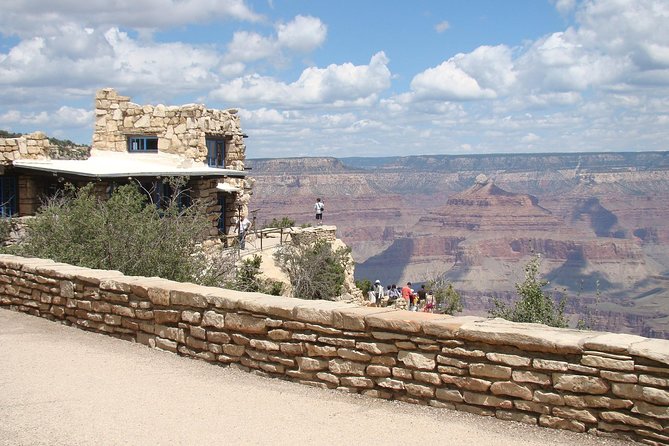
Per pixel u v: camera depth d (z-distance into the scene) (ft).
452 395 23.89
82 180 94.27
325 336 27.04
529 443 20.92
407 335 24.91
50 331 36.32
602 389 20.88
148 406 24.39
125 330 34.63
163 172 98.17
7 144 97.55
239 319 29.58
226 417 23.40
